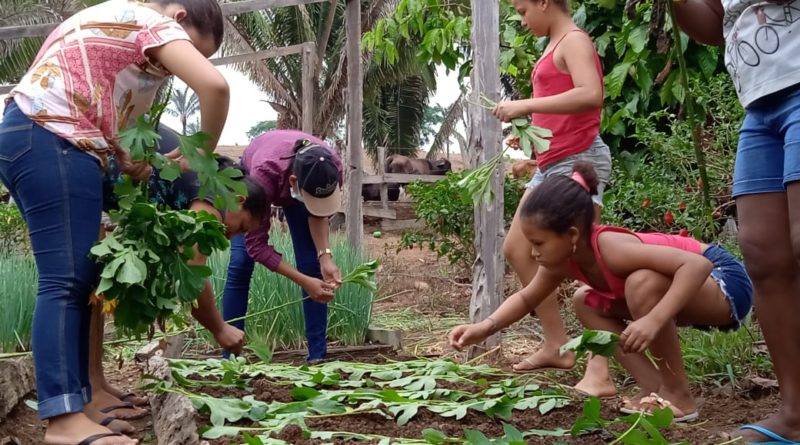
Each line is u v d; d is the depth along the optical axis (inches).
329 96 804.0
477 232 180.1
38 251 111.9
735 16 111.7
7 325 193.3
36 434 127.7
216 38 126.6
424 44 260.8
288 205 178.2
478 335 133.6
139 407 138.1
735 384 147.4
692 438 110.3
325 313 188.1
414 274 346.9
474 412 123.4
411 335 234.4
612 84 223.3
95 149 113.2
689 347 161.3
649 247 120.6
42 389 109.8
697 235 189.9
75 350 111.4
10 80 743.1
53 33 118.7
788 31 104.3
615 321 135.4
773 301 113.1
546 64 147.7
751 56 108.0
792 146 104.5
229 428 110.1
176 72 111.4
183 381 137.9
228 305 181.5
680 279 117.1
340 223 580.4
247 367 154.1
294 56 819.4
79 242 111.7
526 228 123.8
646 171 221.3
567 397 131.0
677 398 125.0
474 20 177.2
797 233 104.3
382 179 681.6
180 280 114.9
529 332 223.6
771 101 108.9
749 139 114.7
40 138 110.9
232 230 152.4
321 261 177.9
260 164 173.9
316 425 117.5
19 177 111.4
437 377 140.7
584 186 125.7
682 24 125.0
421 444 104.6
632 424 108.1
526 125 139.9
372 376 155.4
